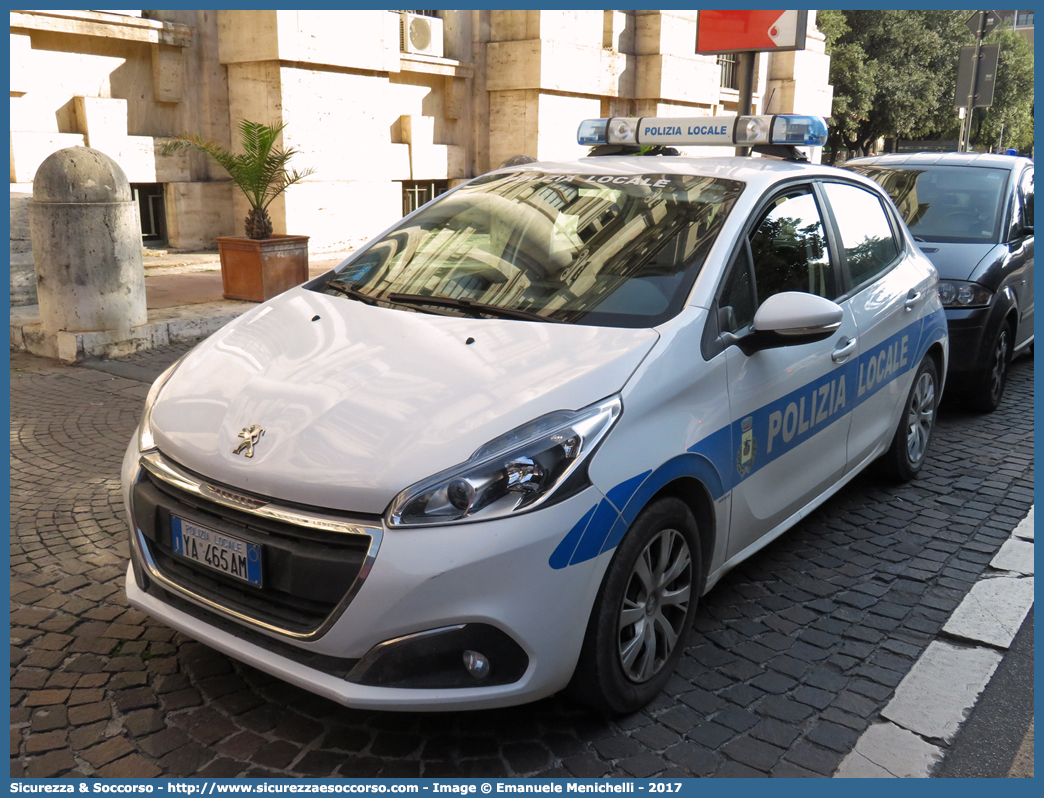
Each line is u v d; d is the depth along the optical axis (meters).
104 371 6.70
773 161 3.88
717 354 2.93
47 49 10.78
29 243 8.42
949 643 3.28
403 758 2.54
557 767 2.53
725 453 2.94
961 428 6.02
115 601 3.37
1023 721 2.84
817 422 3.62
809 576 3.78
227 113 12.74
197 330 7.75
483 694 2.34
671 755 2.60
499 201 3.75
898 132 32.91
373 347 2.84
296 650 2.40
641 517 2.59
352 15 12.94
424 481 2.30
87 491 4.41
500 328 2.89
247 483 2.44
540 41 15.70
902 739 2.72
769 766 2.57
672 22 18.36
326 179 13.09
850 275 3.99
